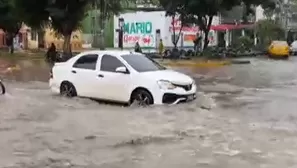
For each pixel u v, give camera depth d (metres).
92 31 61.91
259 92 20.11
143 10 60.38
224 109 14.97
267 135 11.08
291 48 59.34
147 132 11.30
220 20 66.25
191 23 46.03
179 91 14.86
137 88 15.05
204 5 43.31
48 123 12.45
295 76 28.61
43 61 39.41
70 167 8.38
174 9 45.19
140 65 15.61
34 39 64.88
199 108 14.62
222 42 61.94
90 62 16.41
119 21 57.75
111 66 15.78
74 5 37.09
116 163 8.63
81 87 16.50
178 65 37.94
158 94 14.69
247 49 57.19
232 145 10.05
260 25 65.00
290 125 12.34
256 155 9.23
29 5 38.28
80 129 11.66
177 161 8.78
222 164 8.59
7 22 49.16
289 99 17.64
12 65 34.94
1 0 48.59
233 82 24.70
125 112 14.03
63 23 37.19
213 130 11.59
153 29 57.06
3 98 16.80
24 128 11.80
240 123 12.55
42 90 19.58
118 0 41.16
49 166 8.45
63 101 16.08
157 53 47.28
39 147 9.86
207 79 26.42
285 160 8.88
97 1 38.97
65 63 17.31
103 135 10.98
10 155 9.21
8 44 55.91
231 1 45.97
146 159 8.92
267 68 35.84
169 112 13.88
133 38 58.03
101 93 15.88
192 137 10.81
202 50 46.16
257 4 48.53
